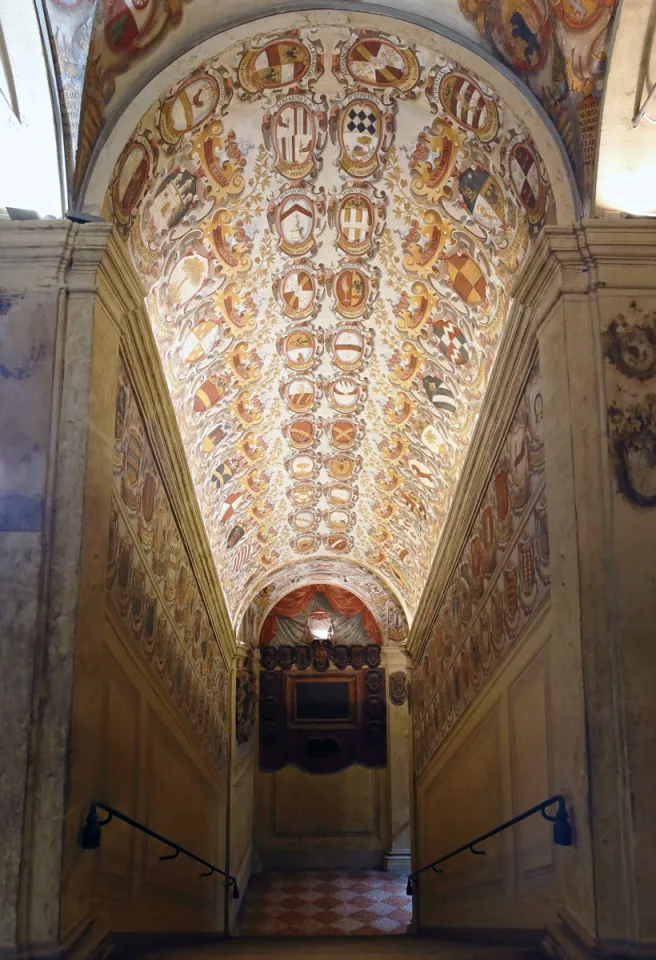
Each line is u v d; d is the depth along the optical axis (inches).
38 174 165.8
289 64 187.9
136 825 174.6
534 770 196.1
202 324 255.1
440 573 363.9
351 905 512.7
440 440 315.9
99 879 173.8
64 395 159.0
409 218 231.6
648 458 157.9
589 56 161.0
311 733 625.3
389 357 295.3
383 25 176.1
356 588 614.9
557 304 167.5
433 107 194.4
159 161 188.9
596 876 142.3
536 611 193.8
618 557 153.8
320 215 238.2
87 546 157.2
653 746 146.6
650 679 149.2
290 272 259.6
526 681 204.5
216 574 382.3
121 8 157.3
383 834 609.3
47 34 155.6
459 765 315.9
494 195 199.2
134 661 211.5
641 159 166.1
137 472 209.9
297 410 341.1
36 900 140.2
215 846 402.3
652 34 156.4
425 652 435.2
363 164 219.3
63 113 162.4
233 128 201.0
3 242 161.9
